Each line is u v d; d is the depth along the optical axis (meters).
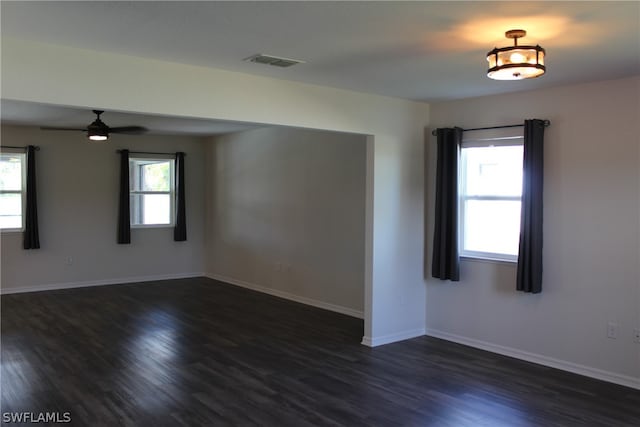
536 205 4.78
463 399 4.09
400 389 4.30
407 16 2.91
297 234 7.72
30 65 3.44
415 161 5.74
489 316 5.34
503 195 5.25
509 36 3.18
